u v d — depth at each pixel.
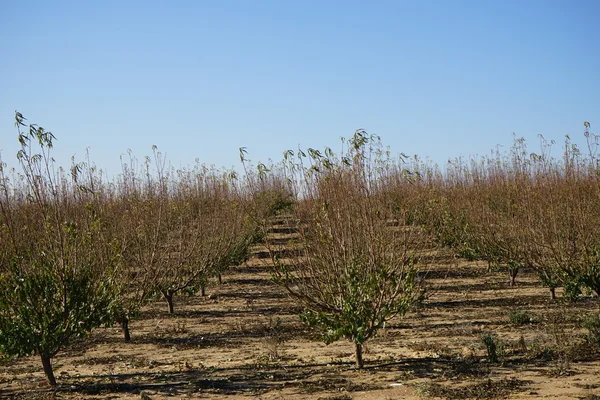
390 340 10.95
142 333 12.73
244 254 19.16
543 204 12.99
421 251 9.06
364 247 8.53
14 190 10.91
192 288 15.28
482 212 17.09
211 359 10.06
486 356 9.03
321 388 7.62
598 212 12.35
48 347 8.28
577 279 11.71
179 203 16.78
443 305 14.54
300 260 8.82
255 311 14.98
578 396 6.64
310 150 8.61
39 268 8.32
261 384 8.03
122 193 15.48
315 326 8.67
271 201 19.05
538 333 10.70
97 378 8.85
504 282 17.89
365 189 8.56
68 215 9.27
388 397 7.05
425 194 18.23
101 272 8.88
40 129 8.20
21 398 7.73
